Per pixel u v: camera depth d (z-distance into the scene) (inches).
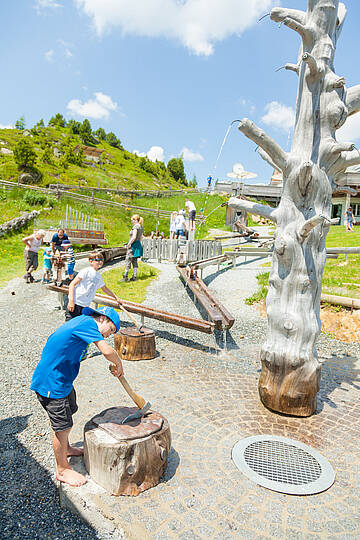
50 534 93.3
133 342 207.6
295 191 151.3
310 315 151.3
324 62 145.2
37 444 133.6
